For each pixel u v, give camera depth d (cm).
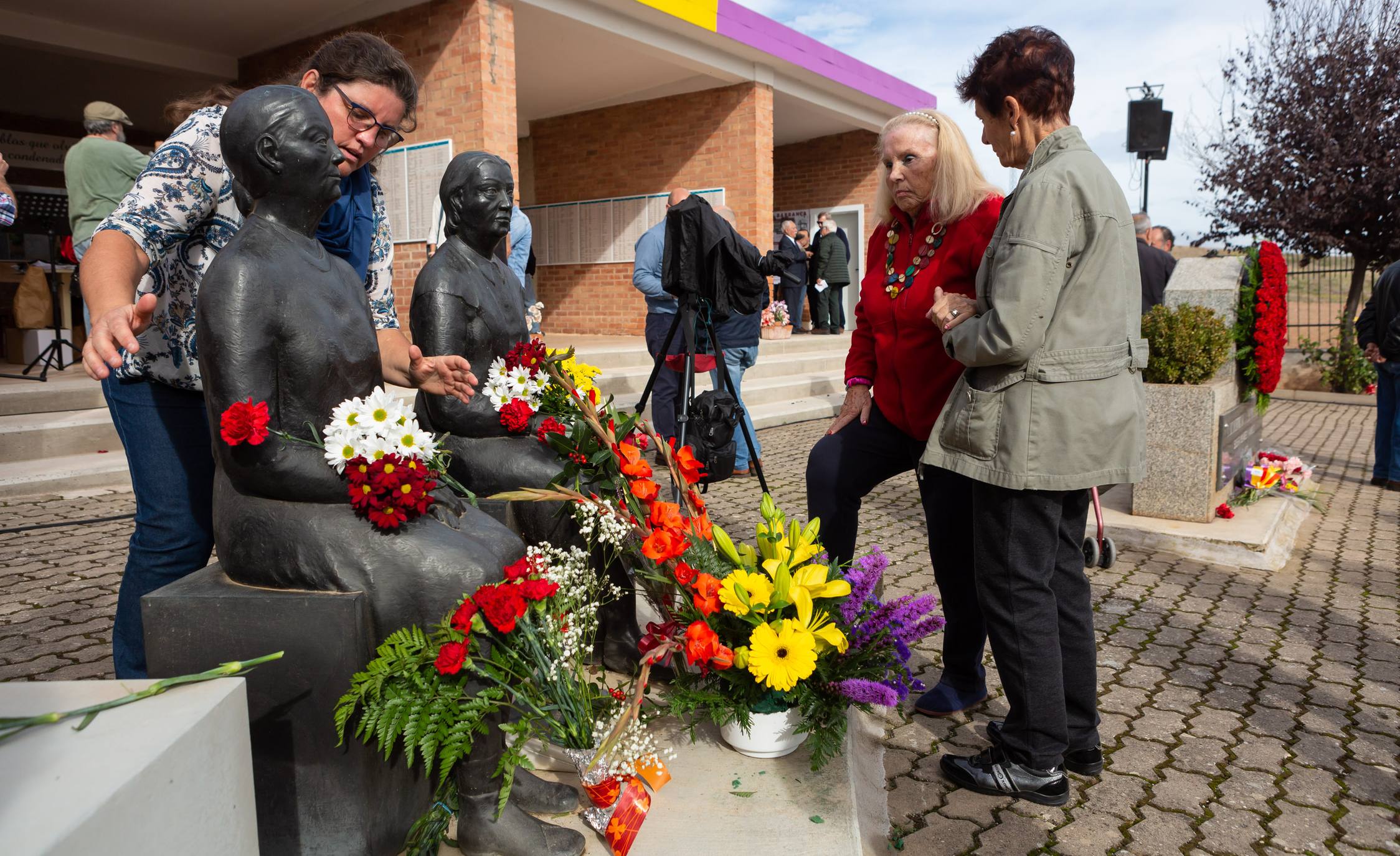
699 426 466
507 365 271
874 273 304
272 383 179
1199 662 381
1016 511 244
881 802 257
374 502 176
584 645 210
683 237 469
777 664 215
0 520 526
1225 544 530
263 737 176
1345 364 1428
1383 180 1457
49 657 344
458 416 264
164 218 194
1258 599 463
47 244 795
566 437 261
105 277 174
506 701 189
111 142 631
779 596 225
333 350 185
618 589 248
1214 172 1689
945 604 312
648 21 1055
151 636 177
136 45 1055
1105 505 612
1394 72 1506
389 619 178
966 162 272
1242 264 638
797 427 982
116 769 107
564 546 263
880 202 301
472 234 271
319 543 176
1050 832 256
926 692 329
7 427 616
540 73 1194
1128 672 370
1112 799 275
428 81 945
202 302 177
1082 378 233
